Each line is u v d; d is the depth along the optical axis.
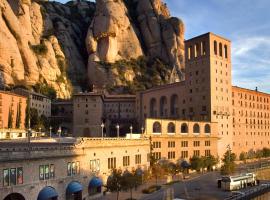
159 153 110.81
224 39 147.88
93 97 185.00
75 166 68.25
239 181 88.31
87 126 183.50
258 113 173.12
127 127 195.00
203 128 130.38
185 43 153.00
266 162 146.12
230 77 148.50
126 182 70.81
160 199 72.25
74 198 67.38
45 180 59.78
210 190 85.38
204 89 141.75
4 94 153.50
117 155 83.50
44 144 68.69
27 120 169.62
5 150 51.75
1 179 50.91
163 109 173.75
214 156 128.12
